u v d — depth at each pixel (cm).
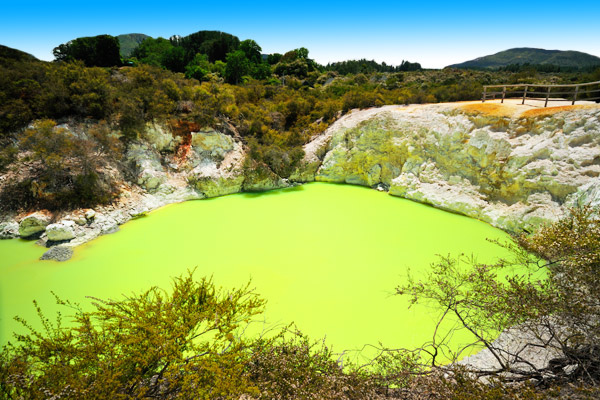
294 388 657
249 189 2627
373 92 3378
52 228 1650
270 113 3253
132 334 641
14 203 1844
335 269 1482
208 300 768
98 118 2289
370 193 2620
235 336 1041
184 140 2562
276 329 1103
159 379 619
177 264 1515
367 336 1070
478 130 2150
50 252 1555
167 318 659
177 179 2441
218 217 2078
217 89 3055
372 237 1806
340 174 2905
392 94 3366
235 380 587
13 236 1741
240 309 777
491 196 2072
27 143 1977
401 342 1041
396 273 1445
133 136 2347
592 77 2589
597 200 1431
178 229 1894
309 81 7075
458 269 1454
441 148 2356
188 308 737
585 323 658
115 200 2055
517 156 1931
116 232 1850
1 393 520
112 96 2330
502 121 2084
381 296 1282
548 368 650
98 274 1427
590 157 1700
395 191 2547
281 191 2644
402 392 738
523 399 537
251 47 7475
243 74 5919
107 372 557
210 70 5856
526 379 648
